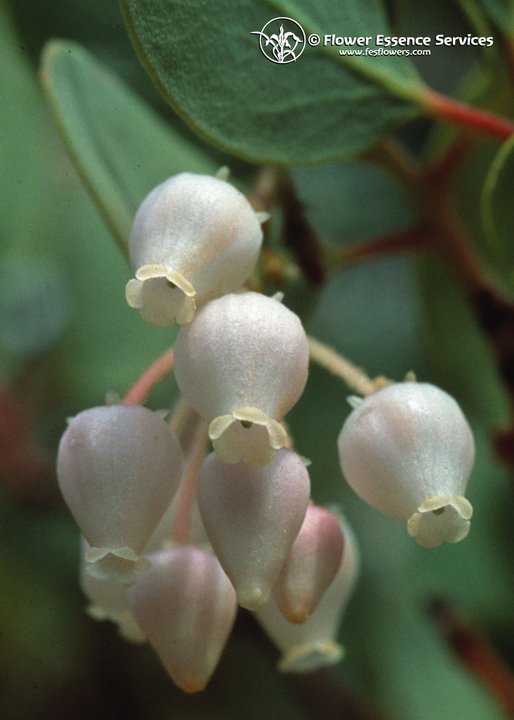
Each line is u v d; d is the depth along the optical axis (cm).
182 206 11
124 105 13
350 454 11
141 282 11
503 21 13
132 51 15
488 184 12
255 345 11
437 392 11
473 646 15
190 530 11
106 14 15
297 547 11
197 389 11
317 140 12
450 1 15
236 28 12
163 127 14
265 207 13
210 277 11
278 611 12
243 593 11
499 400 15
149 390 11
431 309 15
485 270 14
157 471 11
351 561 12
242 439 11
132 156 13
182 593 11
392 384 11
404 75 12
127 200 13
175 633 11
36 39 15
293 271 13
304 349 11
